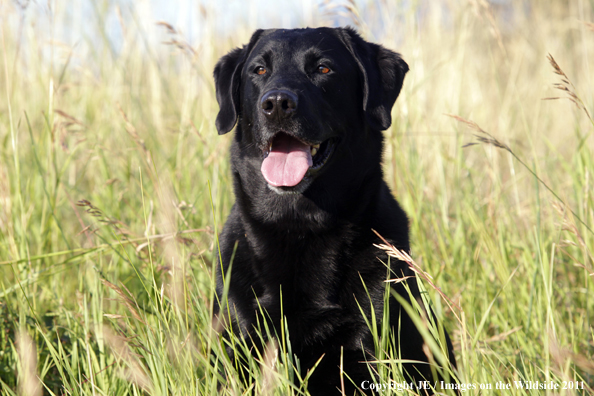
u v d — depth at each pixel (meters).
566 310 3.37
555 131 5.82
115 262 3.57
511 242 3.71
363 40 3.03
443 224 3.93
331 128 2.70
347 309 2.54
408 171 4.21
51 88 3.86
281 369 2.23
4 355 2.73
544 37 6.30
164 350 2.26
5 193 3.50
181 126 4.68
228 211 4.09
